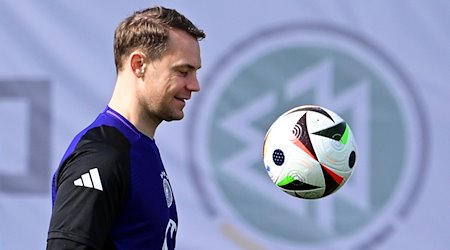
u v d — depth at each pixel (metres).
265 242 19.08
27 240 19.39
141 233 9.68
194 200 19.22
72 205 9.05
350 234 18.91
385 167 18.88
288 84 19.14
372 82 18.95
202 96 19.27
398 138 18.86
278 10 19.20
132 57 10.06
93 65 19.39
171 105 10.11
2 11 19.50
